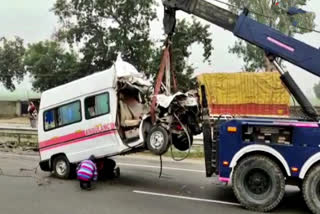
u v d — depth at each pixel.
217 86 17.69
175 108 9.76
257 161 7.88
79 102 10.62
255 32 8.78
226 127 8.21
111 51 35.56
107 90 10.15
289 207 8.24
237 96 17.55
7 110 40.91
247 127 8.03
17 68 50.12
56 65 39.66
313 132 7.52
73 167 11.05
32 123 23.52
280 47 8.59
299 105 8.62
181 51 33.69
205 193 9.40
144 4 35.25
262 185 7.89
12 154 16.16
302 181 7.72
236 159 8.07
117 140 10.01
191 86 32.88
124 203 8.37
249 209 7.93
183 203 8.43
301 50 8.45
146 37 36.44
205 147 8.74
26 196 8.91
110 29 36.28
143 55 35.75
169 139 9.54
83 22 36.72
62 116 10.98
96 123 10.30
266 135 7.89
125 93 10.77
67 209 7.82
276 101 16.84
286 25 27.69
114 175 11.41
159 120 9.77
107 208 7.93
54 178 11.04
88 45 36.38
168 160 14.77
